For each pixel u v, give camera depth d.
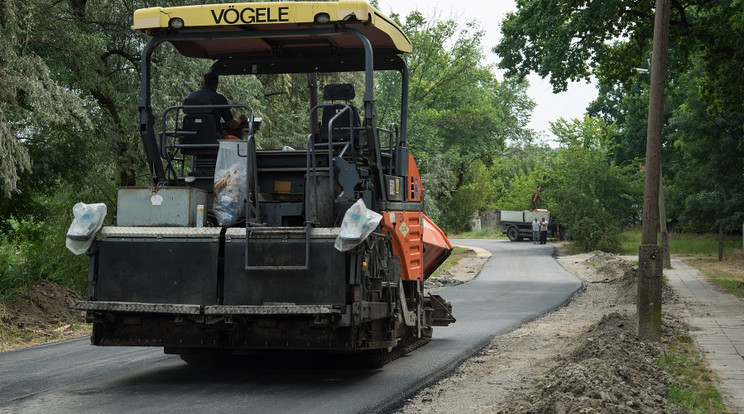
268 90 28.20
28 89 15.17
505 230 67.25
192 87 20.17
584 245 51.78
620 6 25.11
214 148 9.70
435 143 45.28
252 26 9.12
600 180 52.22
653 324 12.52
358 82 22.94
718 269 33.62
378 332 9.34
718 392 8.67
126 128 21.17
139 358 11.41
